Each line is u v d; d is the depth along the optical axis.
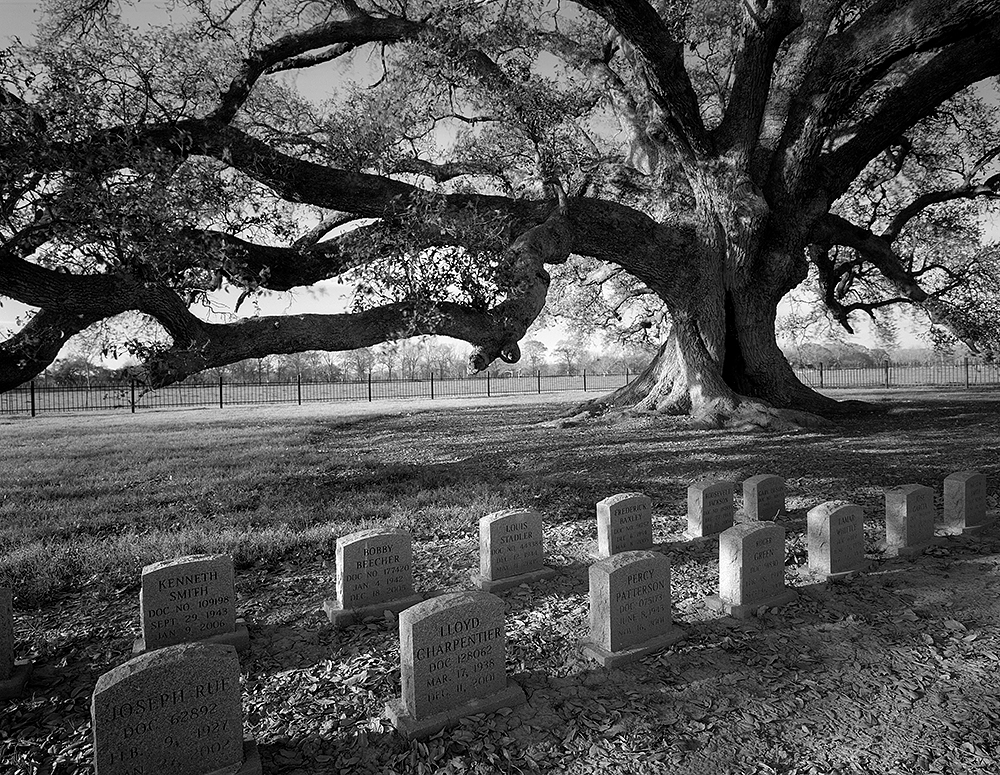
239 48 13.24
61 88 6.76
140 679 3.03
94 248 7.35
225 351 8.62
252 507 8.80
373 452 14.41
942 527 7.39
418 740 3.53
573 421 19.00
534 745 3.45
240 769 3.20
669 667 4.28
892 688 3.93
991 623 4.81
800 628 4.80
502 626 3.94
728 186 16.47
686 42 19.02
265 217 8.56
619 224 16.28
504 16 14.66
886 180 23.50
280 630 5.06
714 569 6.19
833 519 5.83
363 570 5.33
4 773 3.33
